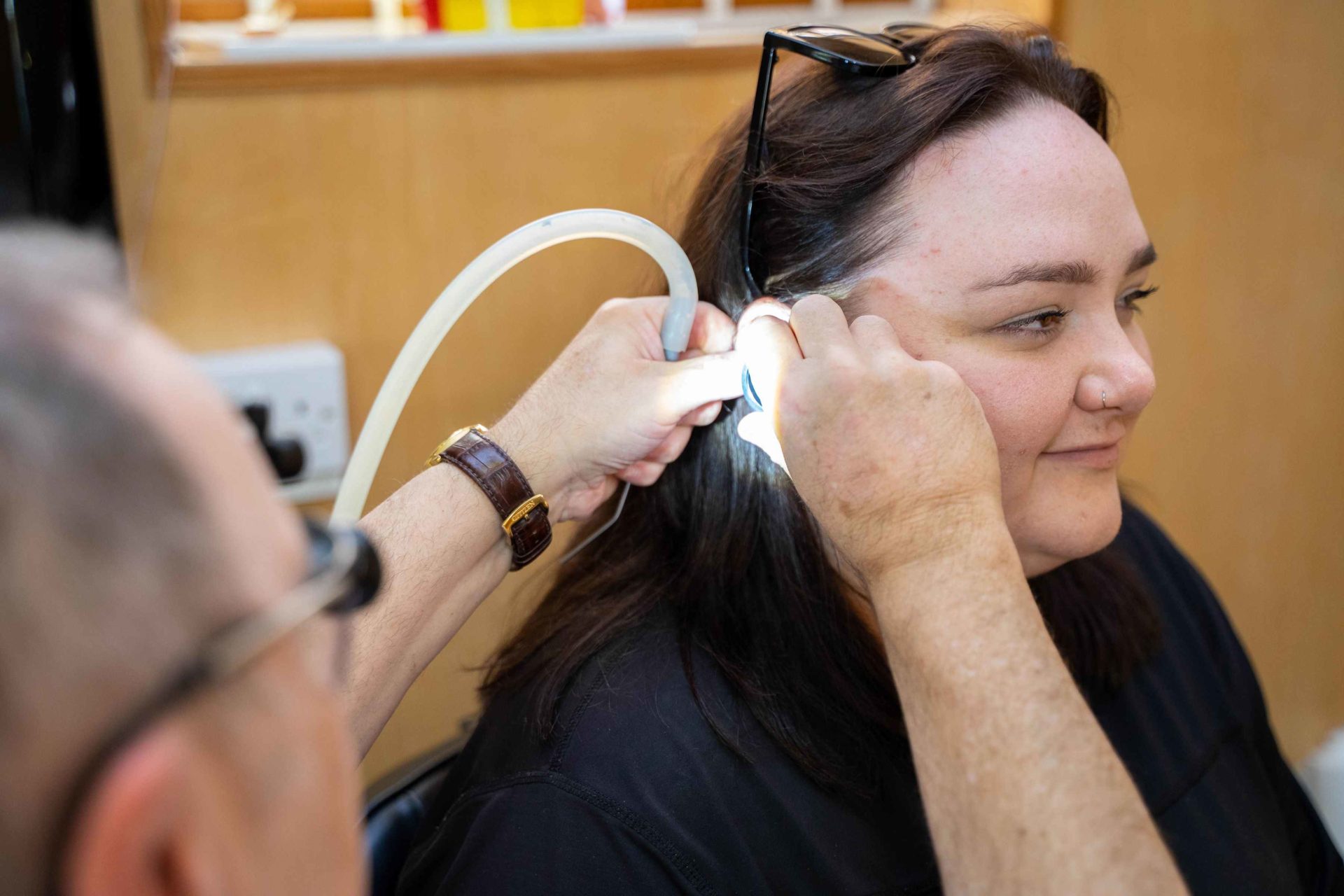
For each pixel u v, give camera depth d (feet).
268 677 1.06
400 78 3.90
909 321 2.42
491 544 2.41
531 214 4.23
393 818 2.88
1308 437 5.74
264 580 1.07
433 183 4.06
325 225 3.97
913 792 2.56
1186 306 5.31
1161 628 3.13
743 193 2.62
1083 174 2.41
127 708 0.95
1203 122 5.03
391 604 2.22
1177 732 3.03
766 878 2.35
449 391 4.31
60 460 0.90
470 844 2.35
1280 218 5.33
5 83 3.13
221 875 1.02
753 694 2.48
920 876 2.48
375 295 4.10
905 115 2.44
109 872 0.94
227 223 3.85
